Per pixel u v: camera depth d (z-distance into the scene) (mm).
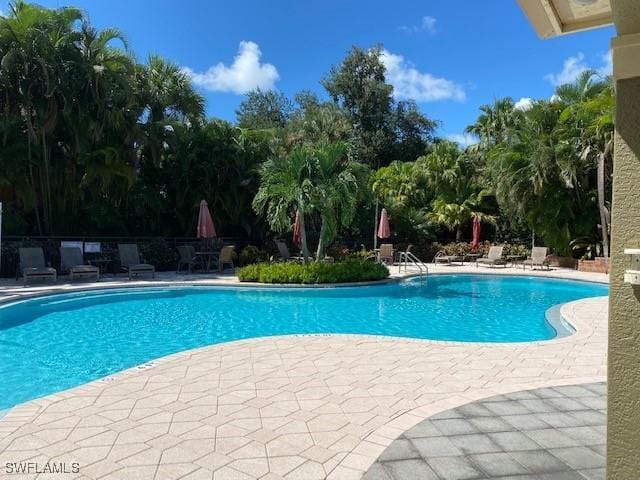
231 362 5797
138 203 18328
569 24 1969
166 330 9133
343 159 15102
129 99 16078
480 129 27234
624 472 1358
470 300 12938
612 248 1381
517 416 3969
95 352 7453
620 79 1367
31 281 13453
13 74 14273
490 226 25344
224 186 19797
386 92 32625
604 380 5031
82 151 15367
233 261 19109
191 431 3762
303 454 3352
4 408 5125
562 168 17734
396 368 5562
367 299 12969
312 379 5137
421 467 3078
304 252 14961
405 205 24750
